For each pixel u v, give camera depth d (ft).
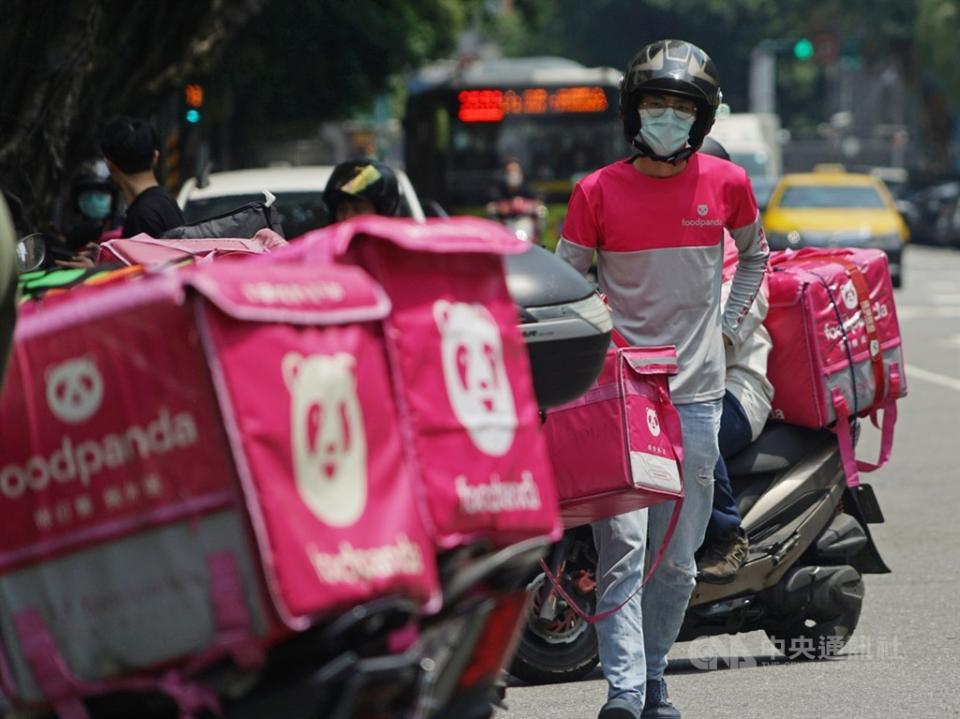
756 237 51.42
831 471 61.21
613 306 50.26
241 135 252.01
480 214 210.38
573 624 59.16
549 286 42.16
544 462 32.22
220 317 26.73
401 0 244.83
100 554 27.53
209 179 106.52
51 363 27.76
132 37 117.29
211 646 26.73
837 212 258.57
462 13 281.74
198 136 179.22
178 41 121.19
